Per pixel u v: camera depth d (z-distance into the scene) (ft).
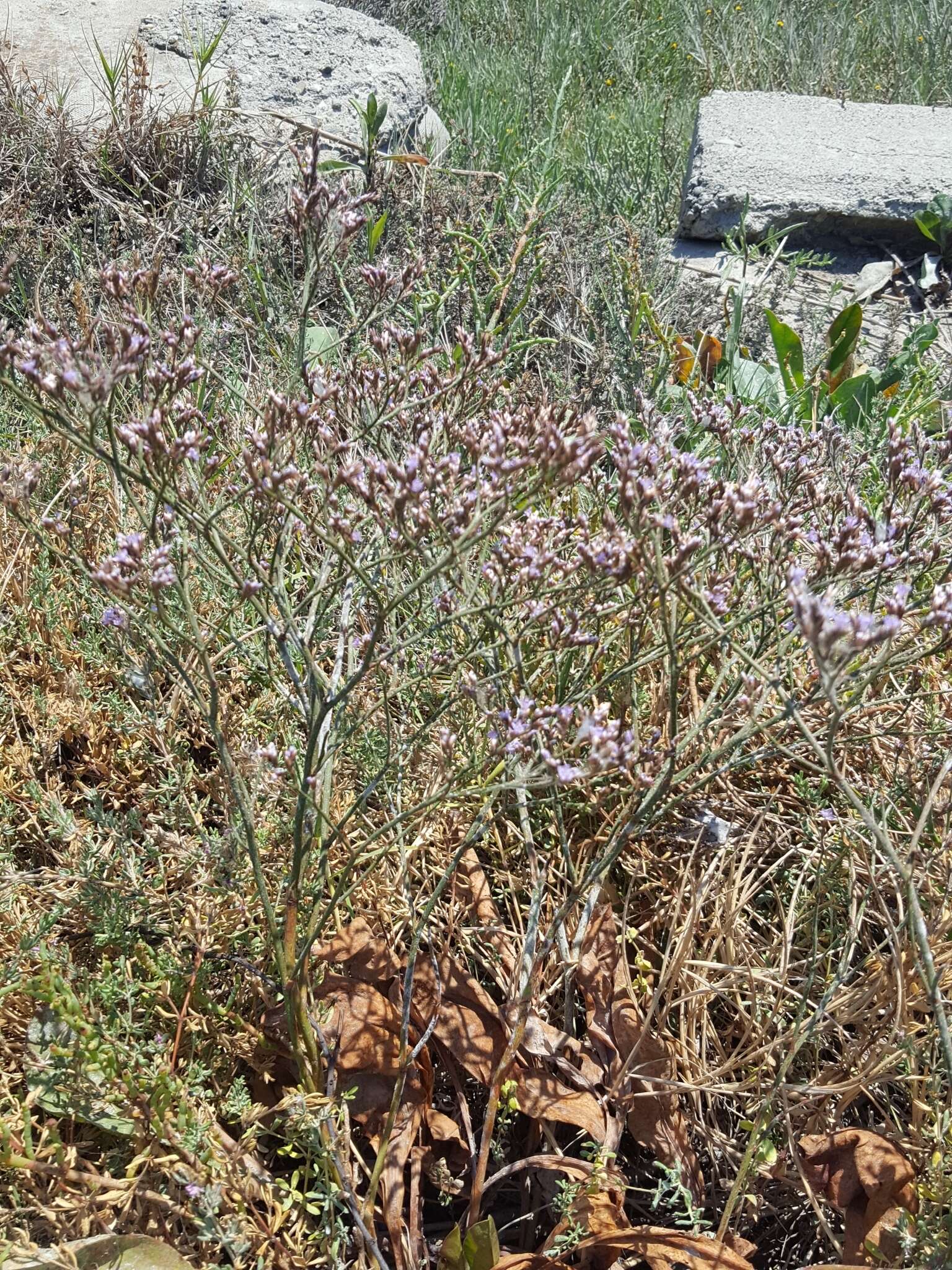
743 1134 5.77
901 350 13.38
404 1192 5.41
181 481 6.07
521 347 10.77
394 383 6.22
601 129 22.44
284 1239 4.95
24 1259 4.61
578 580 6.41
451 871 5.00
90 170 14.29
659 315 13.24
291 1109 4.97
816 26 29.58
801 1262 5.57
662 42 29.35
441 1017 5.67
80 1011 4.75
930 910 6.28
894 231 19.10
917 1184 5.14
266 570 5.36
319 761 5.32
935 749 6.79
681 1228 5.50
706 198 19.35
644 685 7.28
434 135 18.54
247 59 18.07
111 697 6.95
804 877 6.71
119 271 5.83
